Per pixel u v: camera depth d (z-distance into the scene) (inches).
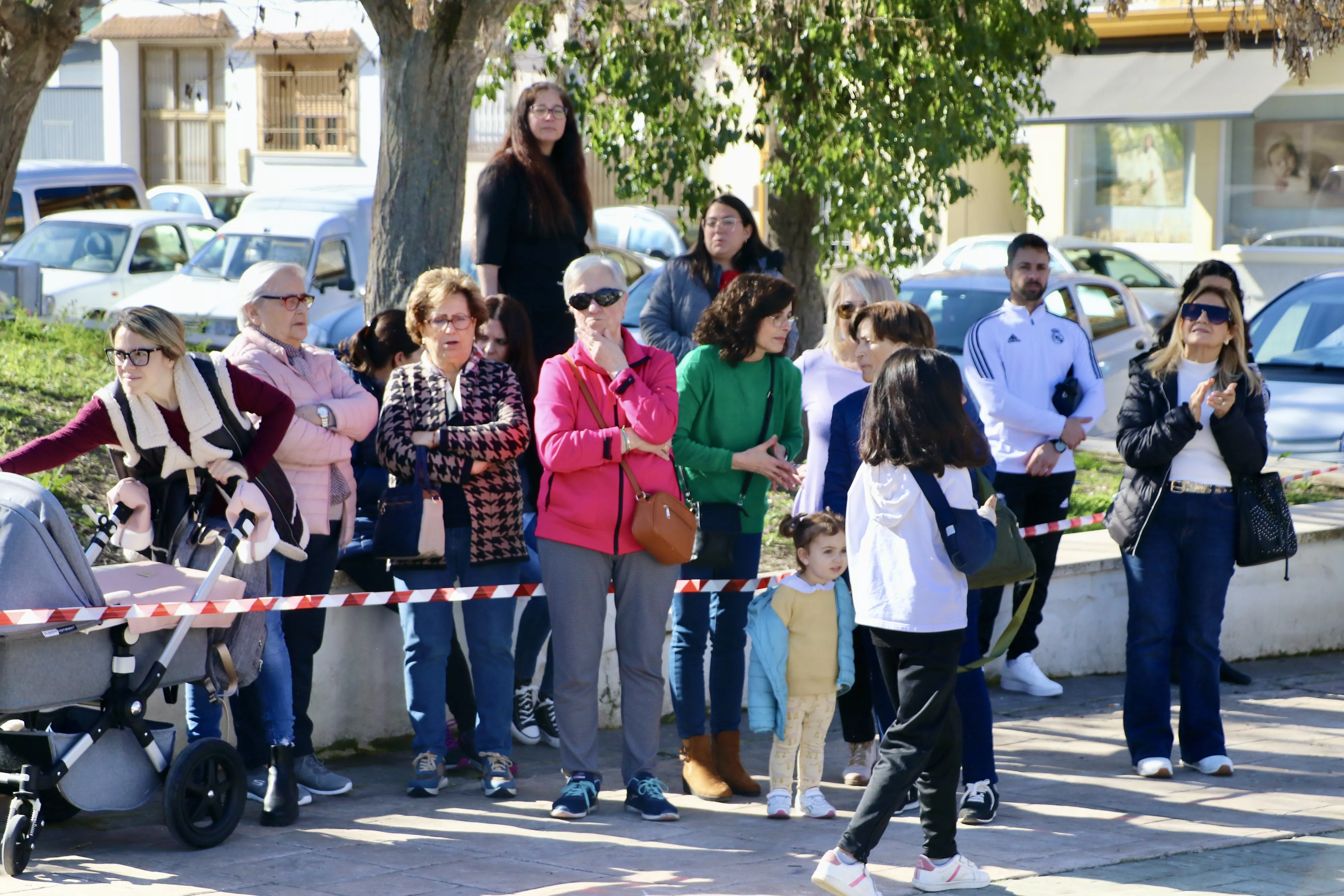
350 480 318.3
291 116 1658.5
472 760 342.6
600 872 267.7
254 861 271.4
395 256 484.1
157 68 1740.9
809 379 334.0
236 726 319.9
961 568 253.8
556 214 395.9
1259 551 332.5
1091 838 293.0
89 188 1179.3
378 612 357.7
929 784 258.8
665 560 298.5
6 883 254.1
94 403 282.4
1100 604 447.2
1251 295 1149.1
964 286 702.5
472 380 315.0
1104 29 1091.9
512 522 317.1
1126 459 336.2
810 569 302.7
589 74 640.4
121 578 276.2
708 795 322.3
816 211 671.1
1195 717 343.6
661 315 386.6
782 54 608.4
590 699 308.7
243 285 312.5
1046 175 1230.3
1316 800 322.7
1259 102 1019.3
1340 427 576.7
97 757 268.4
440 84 479.2
